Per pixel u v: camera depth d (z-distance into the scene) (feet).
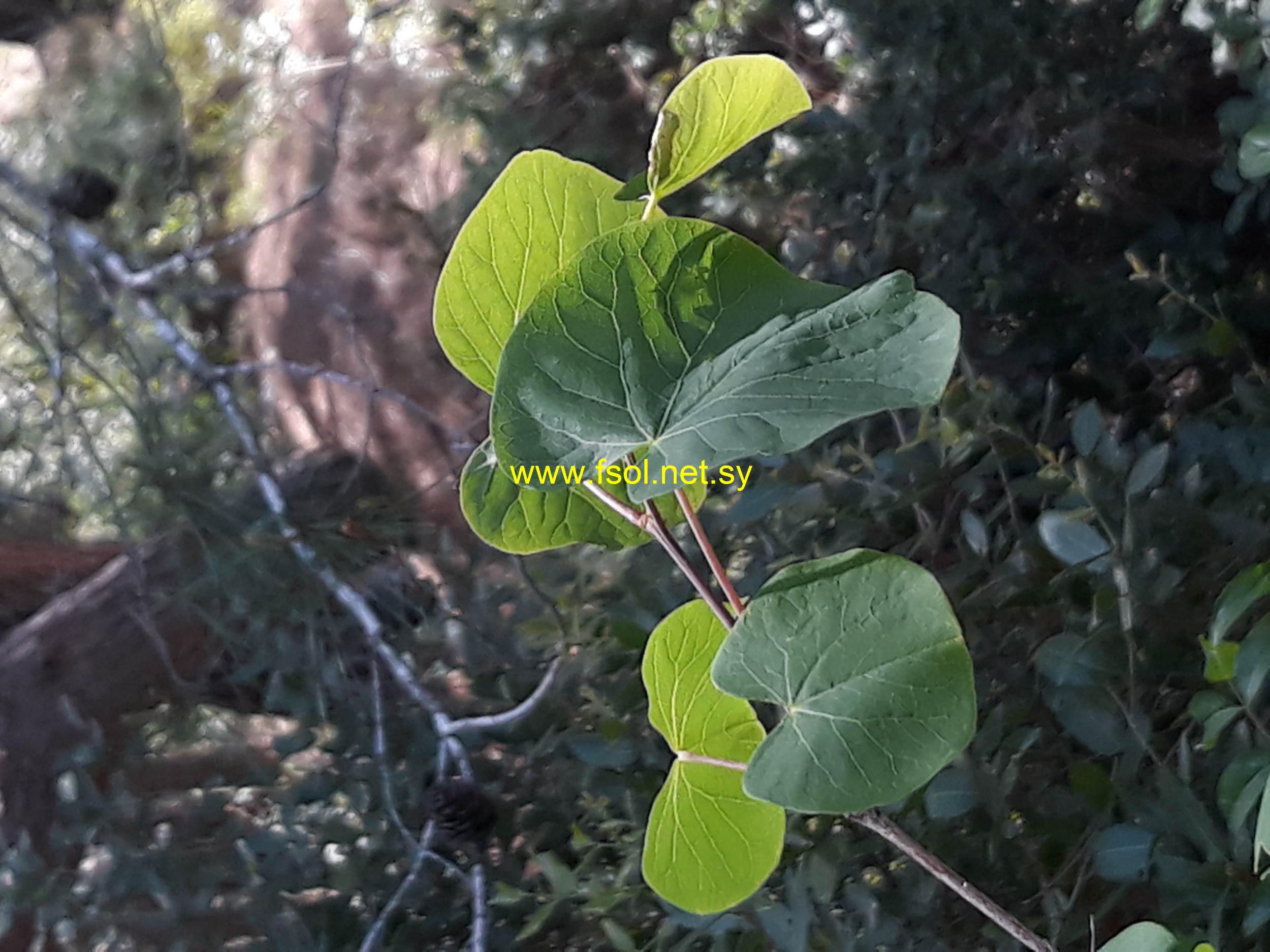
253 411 4.56
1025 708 2.12
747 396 0.88
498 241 1.15
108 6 4.67
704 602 1.23
